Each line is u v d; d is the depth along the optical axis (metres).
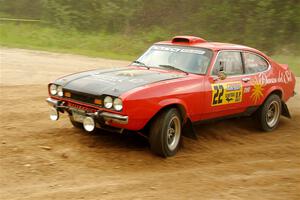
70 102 8.80
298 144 10.23
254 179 7.78
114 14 38.22
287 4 32.84
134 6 39.16
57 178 7.32
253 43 32.19
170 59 9.91
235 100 10.05
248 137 10.69
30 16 45.53
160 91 8.38
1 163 7.79
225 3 36.34
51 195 6.66
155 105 8.23
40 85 15.77
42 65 20.56
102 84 8.59
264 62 11.13
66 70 19.52
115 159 8.38
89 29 37.97
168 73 9.31
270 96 11.12
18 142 8.98
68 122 10.70
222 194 7.01
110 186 7.11
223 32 35.09
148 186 7.20
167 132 8.53
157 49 10.37
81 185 7.10
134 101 8.02
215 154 9.19
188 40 10.19
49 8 39.62
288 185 7.53
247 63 10.62
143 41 34.50
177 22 37.78
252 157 9.13
